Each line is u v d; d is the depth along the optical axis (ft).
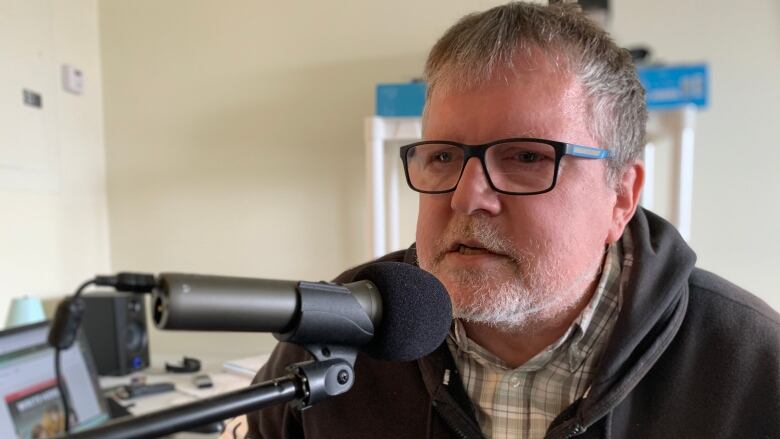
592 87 2.37
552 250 2.22
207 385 5.55
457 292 2.26
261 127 7.11
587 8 5.37
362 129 6.86
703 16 5.91
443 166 2.44
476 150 2.25
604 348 2.42
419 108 5.54
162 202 7.38
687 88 5.15
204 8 7.21
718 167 5.95
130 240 7.48
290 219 7.06
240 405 1.28
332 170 6.95
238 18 7.13
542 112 2.23
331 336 1.44
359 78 6.85
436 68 2.54
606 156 2.41
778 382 2.28
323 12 6.92
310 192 7.01
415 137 5.68
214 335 7.15
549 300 2.27
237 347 7.11
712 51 5.91
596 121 2.38
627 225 2.83
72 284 6.89
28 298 5.47
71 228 6.90
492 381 2.62
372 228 5.69
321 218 6.98
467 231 2.24
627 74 2.59
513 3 2.57
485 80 2.27
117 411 4.81
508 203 2.21
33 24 6.34
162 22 7.31
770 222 5.85
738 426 2.27
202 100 7.25
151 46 7.35
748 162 5.88
